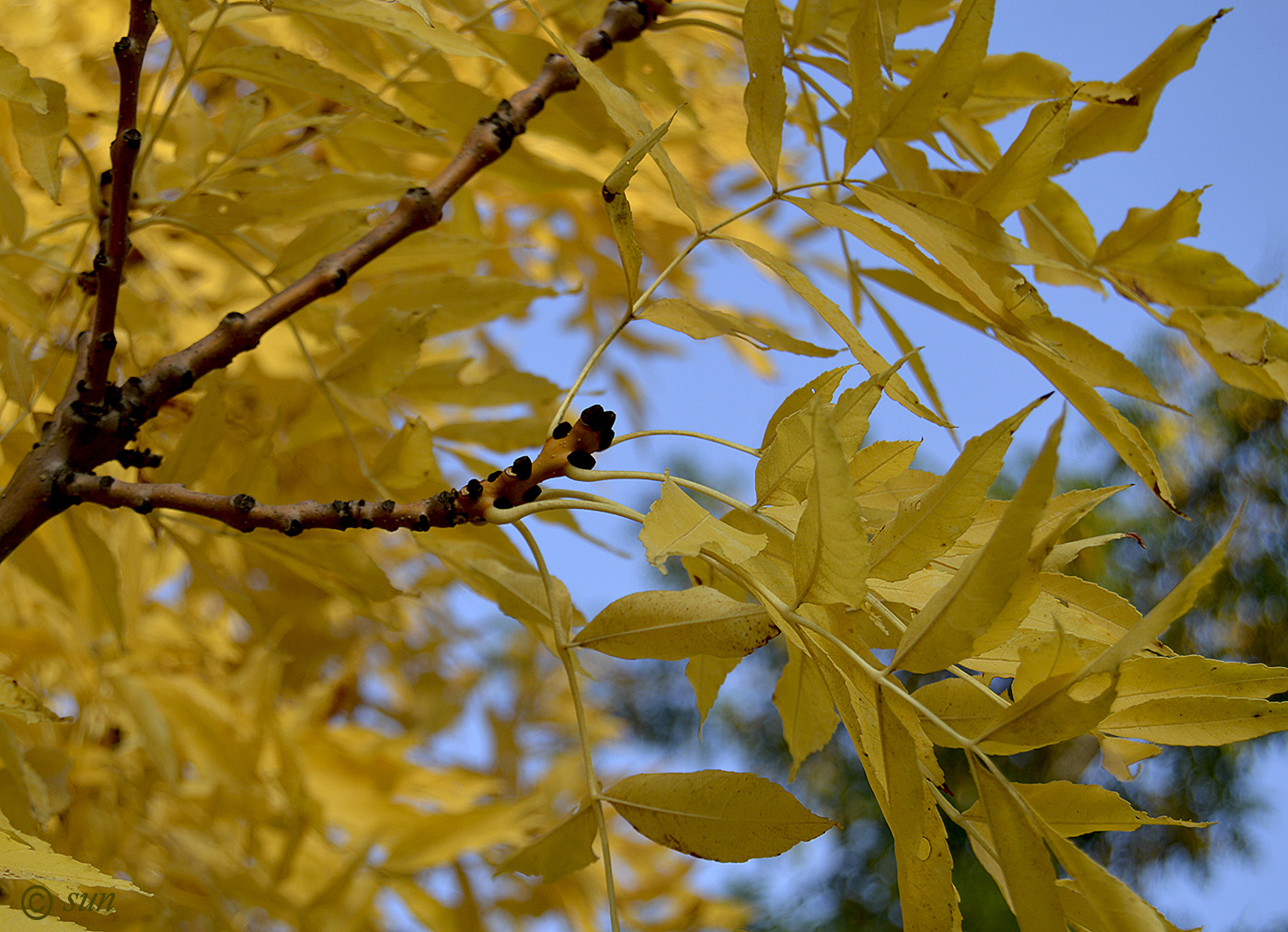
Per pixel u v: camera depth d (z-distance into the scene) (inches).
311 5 36.2
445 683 79.5
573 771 67.6
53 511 35.4
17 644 44.8
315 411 40.6
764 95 35.3
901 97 35.5
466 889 59.4
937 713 33.1
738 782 34.1
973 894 116.0
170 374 36.5
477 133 38.7
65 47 44.8
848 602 32.5
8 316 42.5
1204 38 36.6
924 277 35.6
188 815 55.4
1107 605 34.0
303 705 64.9
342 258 37.6
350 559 37.9
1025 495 31.7
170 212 38.3
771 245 62.7
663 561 32.2
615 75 40.3
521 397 40.2
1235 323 36.6
